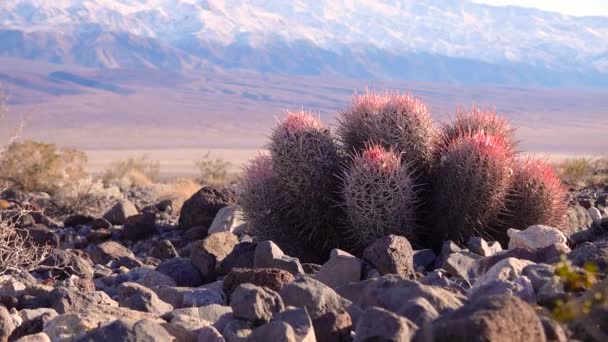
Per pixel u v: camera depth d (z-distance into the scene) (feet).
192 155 414.41
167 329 14.88
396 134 28.55
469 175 26.91
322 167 28.19
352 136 29.73
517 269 17.76
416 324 13.14
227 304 19.93
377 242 23.31
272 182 29.48
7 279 23.40
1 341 16.56
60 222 46.80
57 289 18.98
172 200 50.06
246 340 14.03
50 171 63.57
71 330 15.31
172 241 37.35
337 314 15.30
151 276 25.45
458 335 11.04
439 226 28.19
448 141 30.07
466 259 21.65
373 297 15.61
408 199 27.09
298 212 28.84
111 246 33.42
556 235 23.17
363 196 26.73
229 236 27.99
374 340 12.61
